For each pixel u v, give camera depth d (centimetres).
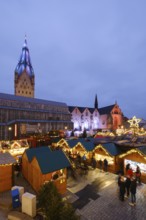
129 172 1535
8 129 4659
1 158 1485
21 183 1666
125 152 2094
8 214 1093
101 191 1498
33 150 1772
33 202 1091
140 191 1495
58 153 1614
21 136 4566
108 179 1770
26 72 9181
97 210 1199
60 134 4241
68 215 885
